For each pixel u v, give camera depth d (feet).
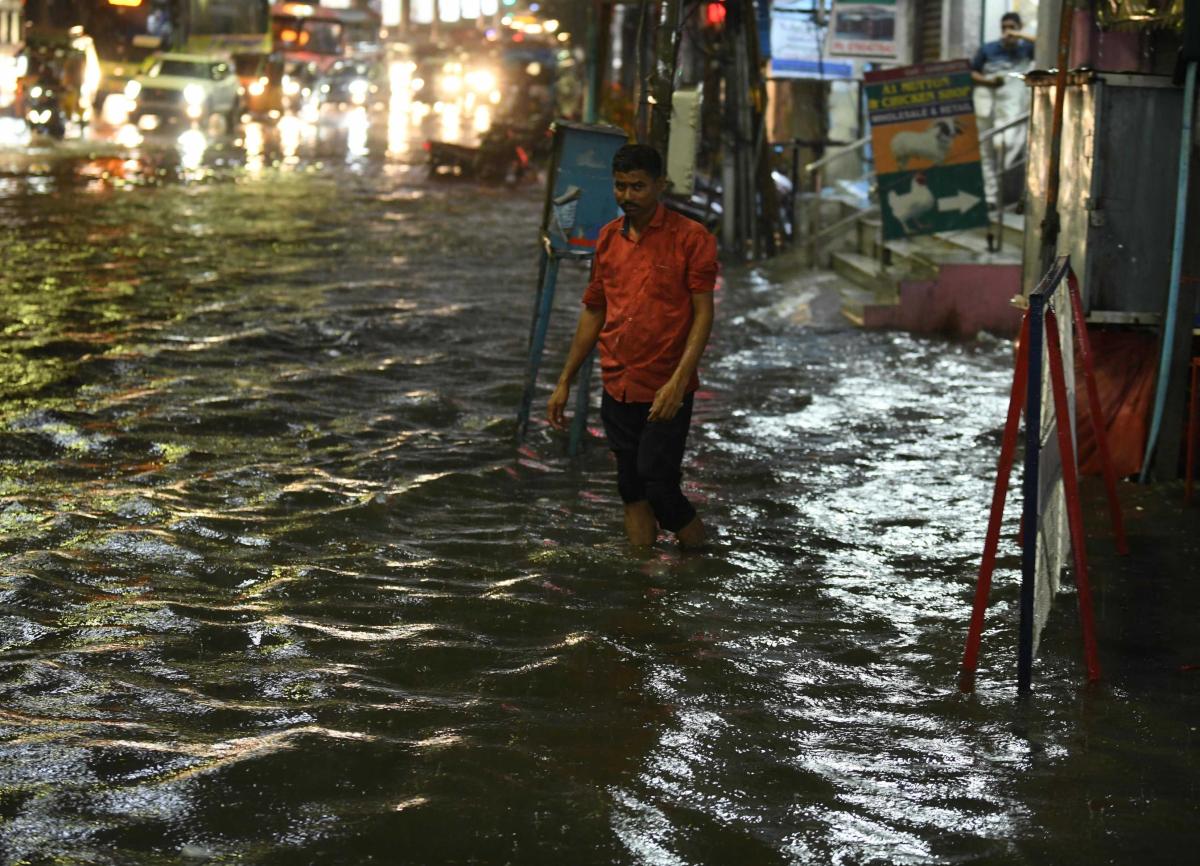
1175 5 29.86
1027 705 18.65
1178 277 28.63
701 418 35.70
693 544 25.23
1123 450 30.04
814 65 77.97
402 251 71.41
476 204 100.68
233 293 55.42
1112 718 18.22
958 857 14.58
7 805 15.15
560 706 18.34
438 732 17.38
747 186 70.23
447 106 274.98
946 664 20.12
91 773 15.97
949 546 25.66
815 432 34.30
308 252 69.82
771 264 67.00
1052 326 19.49
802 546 25.63
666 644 20.68
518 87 202.39
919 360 43.96
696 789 16.02
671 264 23.93
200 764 16.26
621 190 23.76
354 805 15.37
